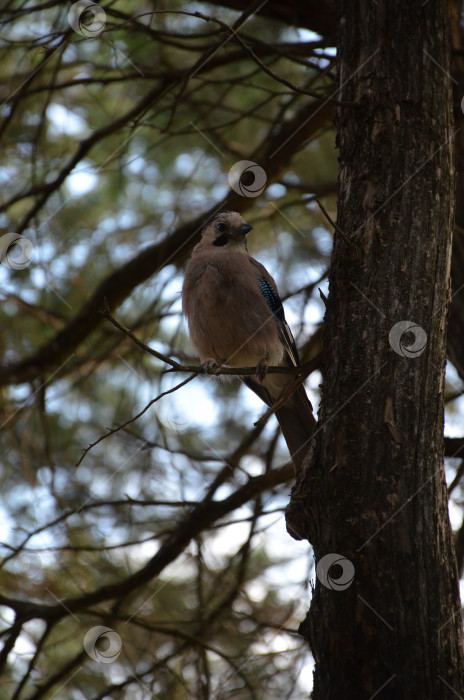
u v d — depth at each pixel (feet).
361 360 19.72
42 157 37.70
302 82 38.73
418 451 19.15
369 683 17.87
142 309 38.45
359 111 21.47
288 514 20.01
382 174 20.84
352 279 20.44
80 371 38.04
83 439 36.91
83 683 31.58
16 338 37.65
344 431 19.35
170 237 35.88
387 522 18.57
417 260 20.26
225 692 29.22
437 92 21.59
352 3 22.70
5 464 36.17
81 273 38.32
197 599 32.71
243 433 39.37
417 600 18.17
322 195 36.14
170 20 37.65
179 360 33.53
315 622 18.94
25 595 33.58
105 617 29.94
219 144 37.81
